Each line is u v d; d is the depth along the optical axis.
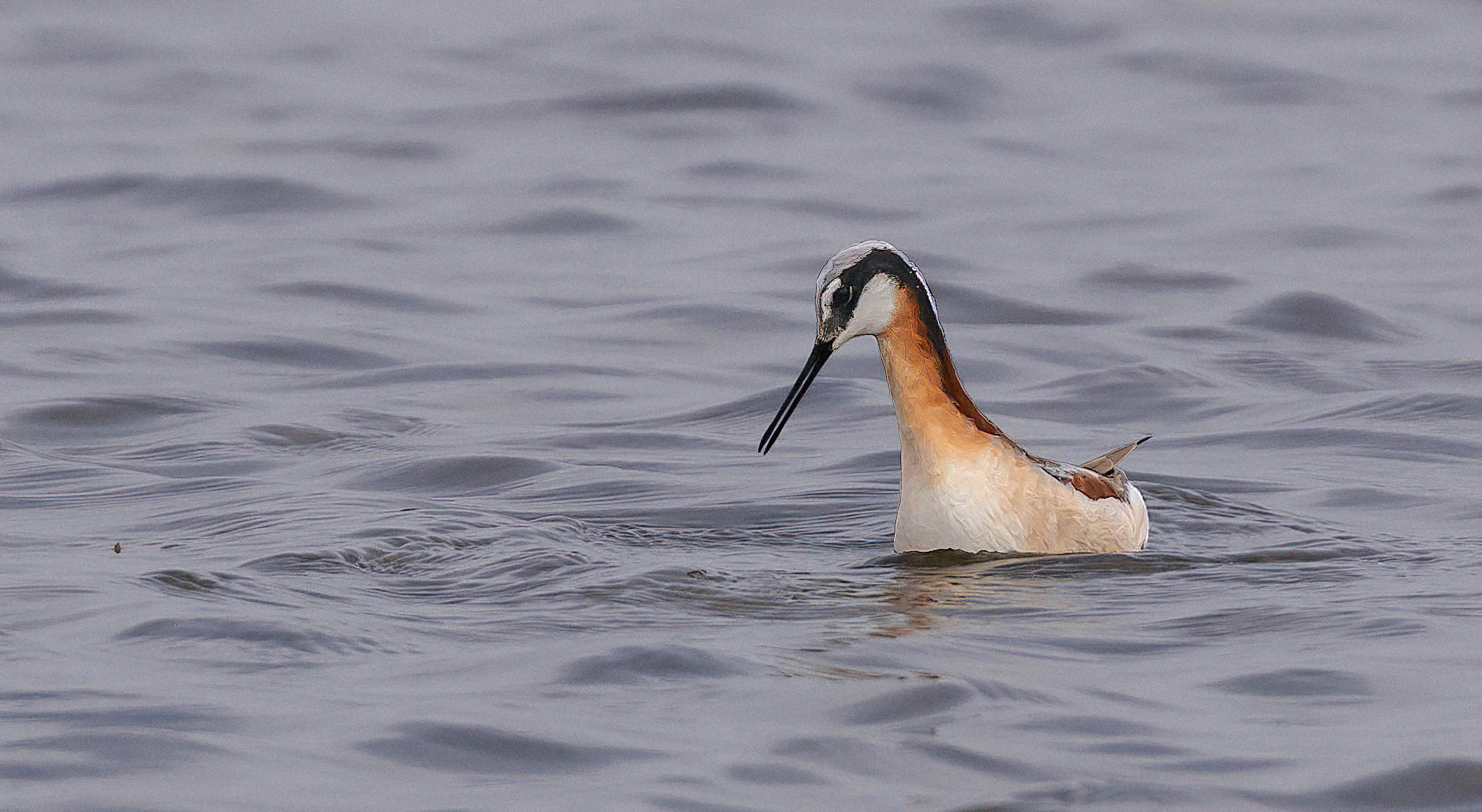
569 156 31.31
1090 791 6.94
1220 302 22.00
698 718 7.75
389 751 7.30
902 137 32.84
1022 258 24.58
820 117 33.94
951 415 11.37
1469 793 6.95
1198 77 36.94
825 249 25.00
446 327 20.73
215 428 15.81
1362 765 7.17
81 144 32.06
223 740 7.38
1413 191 28.84
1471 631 9.09
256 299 21.89
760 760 7.24
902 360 11.39
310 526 11.79
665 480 13.95
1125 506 11.49
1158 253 24.83
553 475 14.03
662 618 9.49
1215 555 11.24
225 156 30.91
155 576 10.27
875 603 9.91
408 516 12.11
